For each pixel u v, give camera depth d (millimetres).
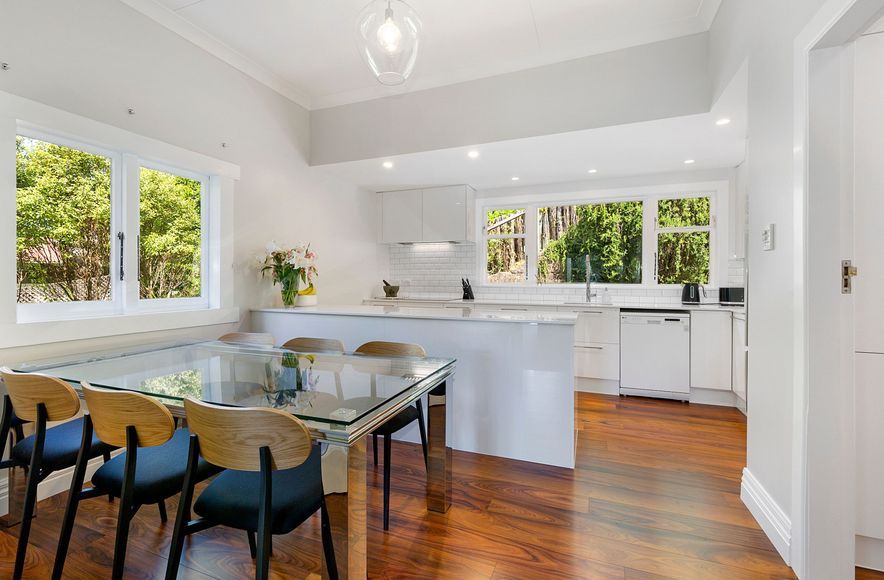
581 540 1688
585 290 4594
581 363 3961
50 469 1532
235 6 2523
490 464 2379
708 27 2580
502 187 4883
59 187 2201
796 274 1481
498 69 3119
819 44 1369
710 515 1863
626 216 4488
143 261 2621
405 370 1790
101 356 2098
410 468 2344
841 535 1395
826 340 1401
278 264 3373
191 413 1180
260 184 3379
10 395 1572
